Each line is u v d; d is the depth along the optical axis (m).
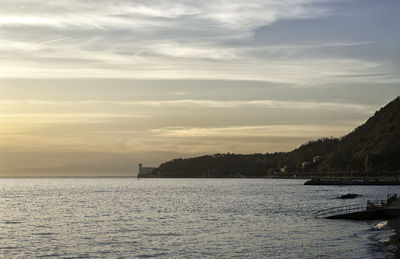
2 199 198.12
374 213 96.44
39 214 125.94
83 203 169.00
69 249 70.00
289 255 63.03
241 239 76.94
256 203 160.75
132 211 132.88
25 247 71.94
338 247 67.25
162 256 64.12
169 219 109.62
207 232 85.75
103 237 80.88
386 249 63.16
